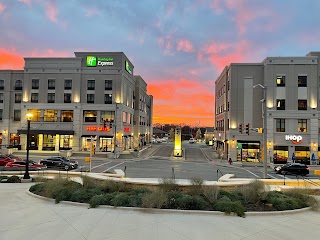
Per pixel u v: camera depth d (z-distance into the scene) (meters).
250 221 9.74
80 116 49.97
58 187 13.19
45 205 11.44
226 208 10.51
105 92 50.28
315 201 12.27
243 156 42.84
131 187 15.23
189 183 14.41
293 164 31.12
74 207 11.14
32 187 14.53
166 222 9.32
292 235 8.45
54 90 50.47
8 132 52.09
